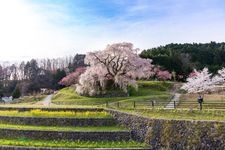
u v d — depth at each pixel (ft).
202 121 99.04
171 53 430.20
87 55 277.03
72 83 359.66
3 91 437.58
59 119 146.82
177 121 107.45
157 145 115.03
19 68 560.61
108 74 277.03
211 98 203.82
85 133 129.49
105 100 242.37
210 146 94.27
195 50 489.26
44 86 451.94
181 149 103.14
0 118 154.40
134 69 278.87
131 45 282.36
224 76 302.66
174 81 377.71
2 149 119.65
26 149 118.11
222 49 465.47
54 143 124.26
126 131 130.11
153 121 119.85
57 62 613.11
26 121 149.59
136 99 221.25
